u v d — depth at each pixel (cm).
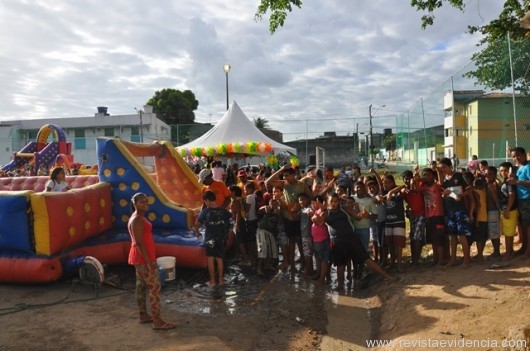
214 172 1535
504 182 759
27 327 555
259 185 1011
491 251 827
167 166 1182
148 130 4725
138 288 562
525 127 1069
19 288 720
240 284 768
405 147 2600
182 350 485
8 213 709
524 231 737
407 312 568
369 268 852
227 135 1622
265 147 1530
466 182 723
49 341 510
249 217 902
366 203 793
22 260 713
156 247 827
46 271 706
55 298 672
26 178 1107
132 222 532
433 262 795
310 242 809
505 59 1110
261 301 673
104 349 486
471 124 1598
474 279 639
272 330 557
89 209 821
